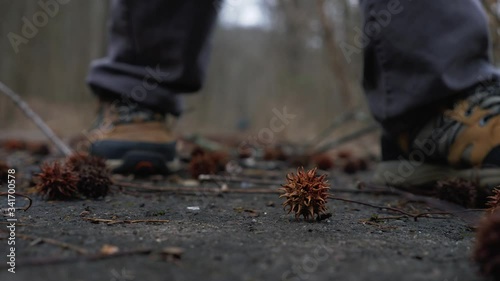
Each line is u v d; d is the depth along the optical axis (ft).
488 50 2.72
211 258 1.60
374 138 7.59
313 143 5.48
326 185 2.25
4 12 17.63
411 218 2.34
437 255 1.72
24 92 21.44
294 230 2.10
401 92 2.73
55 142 3.44
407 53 2.68
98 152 3.16
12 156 4.44
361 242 1.93
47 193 2.53
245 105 25.41
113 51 3.19
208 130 20.31
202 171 3.28
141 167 3.16
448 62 2.63
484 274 1.44
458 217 2.36
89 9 19.79
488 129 2.56
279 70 17.80
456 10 2.66
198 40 3.12
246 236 1.98
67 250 1.66
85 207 2.42
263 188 3.09
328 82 12.37
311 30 8.82
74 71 21.67
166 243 1.80
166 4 3.05
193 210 2.43
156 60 3.14
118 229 2.05
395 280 1.42
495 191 2.23
